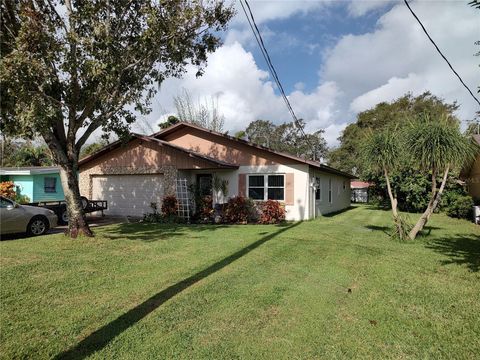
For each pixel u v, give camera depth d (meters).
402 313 4.38
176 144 17.97
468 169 20.06
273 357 3.31
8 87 7.16
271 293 5.05
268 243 9.09
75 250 8.10
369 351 3.44
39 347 3.47
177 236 10.37
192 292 5.07
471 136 9.36
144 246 8.64
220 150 16.75
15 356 3.29
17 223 10.27
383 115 38.97
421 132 8.99
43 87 7.99
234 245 8.79
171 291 5.14
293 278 5.83
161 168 16.59
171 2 8.55
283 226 13.15
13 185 18.59
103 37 8.30
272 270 6.34
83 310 4.41
